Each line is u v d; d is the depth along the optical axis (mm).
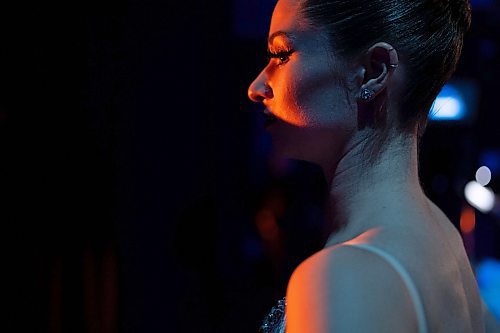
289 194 4070
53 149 2740
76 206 2799
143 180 3002
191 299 3162
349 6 896
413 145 933
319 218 4059
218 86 3340
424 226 879
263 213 4016
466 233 5074
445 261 873
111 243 2887
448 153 5141
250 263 3842
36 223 2721
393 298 750
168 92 3049
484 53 5672
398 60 896
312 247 3961
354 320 722
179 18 3049
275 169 4086
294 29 919
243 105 3758
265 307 3553
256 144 4035
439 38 924
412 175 927
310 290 752
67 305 2791
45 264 2730
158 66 3010
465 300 907
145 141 2998
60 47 2730
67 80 2758
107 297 2885
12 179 2688
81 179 2807
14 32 2662
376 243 811
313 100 918
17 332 2697
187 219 3127
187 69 3100
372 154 911
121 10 2850
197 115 3152
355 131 917
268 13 3674
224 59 3393
